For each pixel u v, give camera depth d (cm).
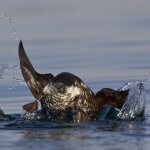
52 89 5469
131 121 5262
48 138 4328
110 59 8031
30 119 5372
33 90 5538
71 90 5456
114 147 4006
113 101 5553
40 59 7969
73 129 4759
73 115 5369
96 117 5497
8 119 5378
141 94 5619
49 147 4009
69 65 7681
